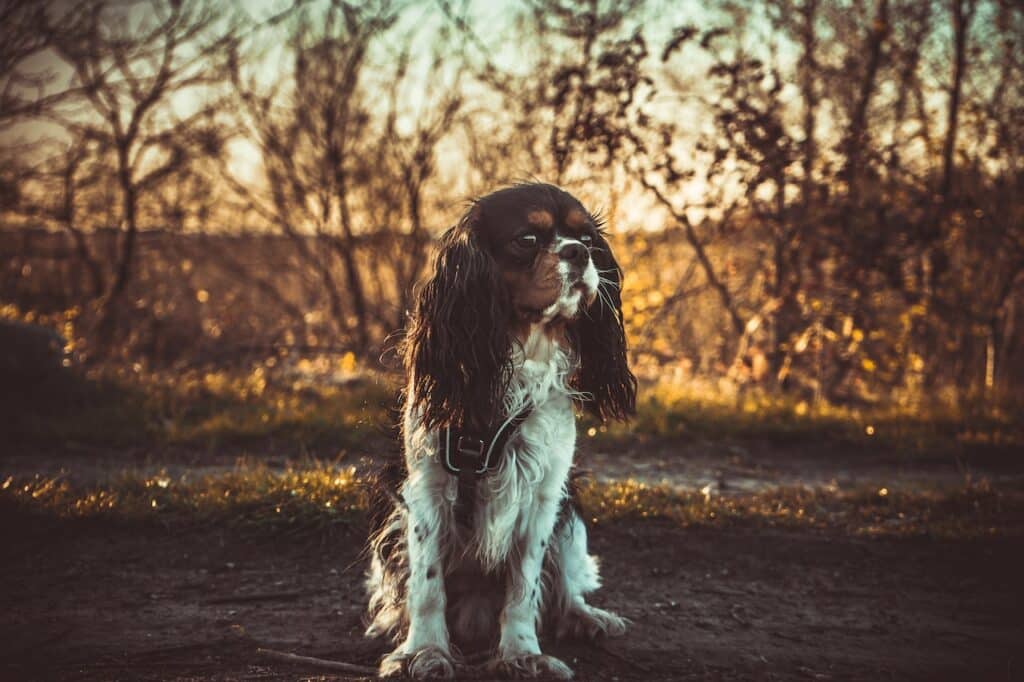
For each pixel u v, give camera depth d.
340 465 5.62
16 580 3.71
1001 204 8.65
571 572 3.30
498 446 2.94
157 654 3.00
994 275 9.29
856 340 8.11
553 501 3.05
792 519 4.64
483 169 9.57
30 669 2.85
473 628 3.19
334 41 10.58
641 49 7.50
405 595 3.11
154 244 11.70
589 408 3.29
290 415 6.48
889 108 8.90
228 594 3.66
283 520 4.24
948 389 8.20
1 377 6.61
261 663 2.95
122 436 6.13
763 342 8.84
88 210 11.21
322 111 10.62
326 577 3.88
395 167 10.48
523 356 3.01
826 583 4.00
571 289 2.91
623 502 4.67
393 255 10.77
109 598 3.57
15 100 10.06
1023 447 6.23
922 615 3.66
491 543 2.96
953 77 8.70
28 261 11.67
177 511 4.38
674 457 6.22
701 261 8.48
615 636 3.31
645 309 8.71
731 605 3.73
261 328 11.15
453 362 2.94
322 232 10.87
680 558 4.25
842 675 3.03
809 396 8.47
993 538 4.37
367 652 3.10
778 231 8.17
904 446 6.34
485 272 2.96
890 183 8.16
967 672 3.09
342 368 9.43
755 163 7.23
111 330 10.23
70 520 4.25
